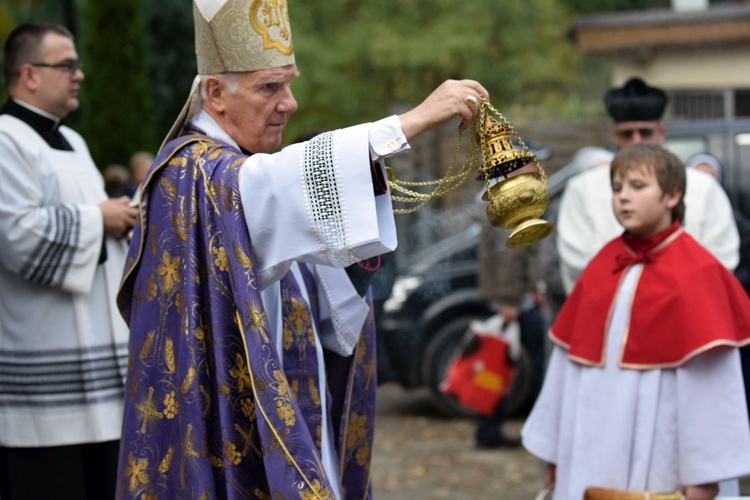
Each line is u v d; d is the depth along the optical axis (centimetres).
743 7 1215
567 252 566
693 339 400
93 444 472
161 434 328
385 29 1842
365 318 369
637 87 585
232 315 319
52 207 459
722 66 1255
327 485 306
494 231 809
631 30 1305
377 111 1923
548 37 1978
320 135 315
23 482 463
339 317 366
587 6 2342
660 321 410
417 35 1861
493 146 327
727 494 443
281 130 350
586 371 426
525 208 326
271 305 348
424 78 1916
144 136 1220
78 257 454
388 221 315
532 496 726
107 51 1200
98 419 459
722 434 398
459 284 912
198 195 325
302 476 303
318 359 356
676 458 406
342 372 379
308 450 306
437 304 908
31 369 459
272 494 306
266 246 315
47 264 450
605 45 1334
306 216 308
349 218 306
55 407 457
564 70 2012
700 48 1277
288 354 349
